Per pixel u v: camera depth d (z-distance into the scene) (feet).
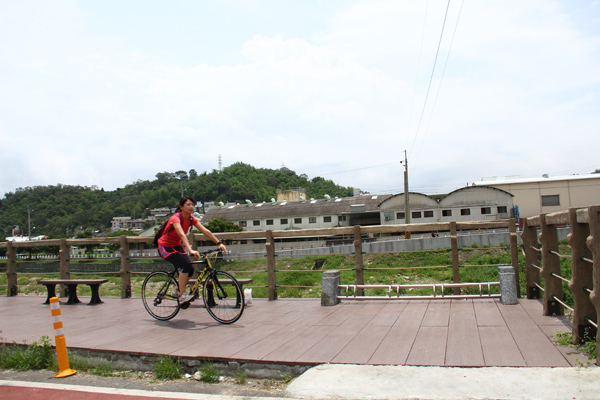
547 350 12.53
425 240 91.71
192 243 26.63
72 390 12.67
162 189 404.16
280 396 11.33
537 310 17.92
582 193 148.15
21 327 19.99
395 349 13.60
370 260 81.10
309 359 13.01
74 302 27.25
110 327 19.25
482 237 88.33
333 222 171.22
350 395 10.53
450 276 48.73
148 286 22.76
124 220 360.07
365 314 19.20
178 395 11.84
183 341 16.01
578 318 12.72
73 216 362.33
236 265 85.15
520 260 48.93
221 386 12.71
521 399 9.54
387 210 157.48
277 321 18.83
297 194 224.33
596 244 11.25
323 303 21.84
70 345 16.06
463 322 16.53
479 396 9.83
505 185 154.10
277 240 174.91
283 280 64.69
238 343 15.34
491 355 12.38
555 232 16.84
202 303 24.63
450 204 151.43
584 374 10.53
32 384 13.38
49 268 31.35
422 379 11.04
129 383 13.35
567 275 32.37
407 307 20.24
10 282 32.17
